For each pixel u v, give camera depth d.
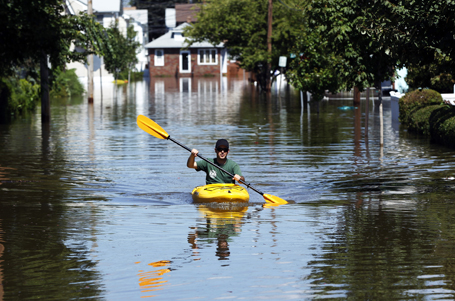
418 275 9.77
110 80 101.81
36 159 24.06
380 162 22.58
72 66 96.69
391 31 17.44
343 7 24.81
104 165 22.58
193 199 16.41
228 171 17.39
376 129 33.88
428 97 34.84
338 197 16.48
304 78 44.44
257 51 70.69
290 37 68.44
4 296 9.05
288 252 11.14
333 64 41.62
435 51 18.11
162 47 127.44
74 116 44.31
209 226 13.27
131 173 20.86
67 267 10.38
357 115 42.66
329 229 12.84
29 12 35.28
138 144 28.83
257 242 11.86
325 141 29.08
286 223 13.46
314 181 19.08
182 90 79.50
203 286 9.40
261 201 16.25
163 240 12.09
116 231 12.85
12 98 45.28
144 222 13.73
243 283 9.51
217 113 46.09
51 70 42.44
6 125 38.03
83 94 71.62
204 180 19.61
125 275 9.94
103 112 47.66
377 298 8.83
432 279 9.58
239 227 13.15
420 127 31.36
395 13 17.67
